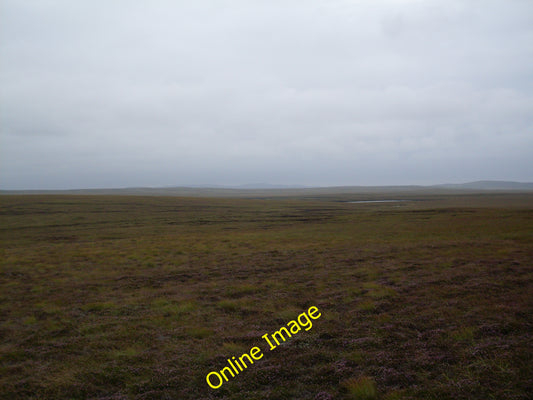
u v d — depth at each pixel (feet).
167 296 61.21
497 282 57.82
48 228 191.01
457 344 34.83
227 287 65.98
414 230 154.40
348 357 33.91
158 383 30.71
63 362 35.78
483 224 161.27
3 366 35.29
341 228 177.78
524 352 31.76
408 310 46.80
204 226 201.36
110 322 47.96
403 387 27.81
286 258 95.66
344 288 61.26
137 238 151.43
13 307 56.49
